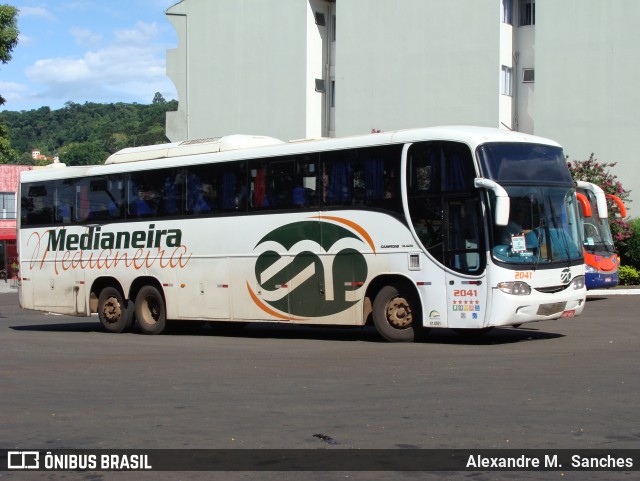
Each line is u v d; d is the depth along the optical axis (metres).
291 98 49.28
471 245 15.34
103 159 137.88
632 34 38.31
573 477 7.09
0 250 62.09
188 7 52.50
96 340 19.44
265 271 18.23
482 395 10.48
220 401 10.64
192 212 19.69
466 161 15.44
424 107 43.66
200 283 19.44
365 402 10.27
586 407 9.65
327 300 17.22
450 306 15.55
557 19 39.91
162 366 14.16
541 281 15.46
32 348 17.78
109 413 10.11
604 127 38.97
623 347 15.01
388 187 16.41
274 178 18.20
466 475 7.18
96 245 21.64
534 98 40.47
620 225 34.78
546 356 13.88
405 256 16.11
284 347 16.66
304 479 7.16
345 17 45.75
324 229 17.27
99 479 7.37
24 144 174.62
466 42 42.47
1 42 49.06
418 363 13.43
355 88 45.53
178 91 52.91
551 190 16.00
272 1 49.81
